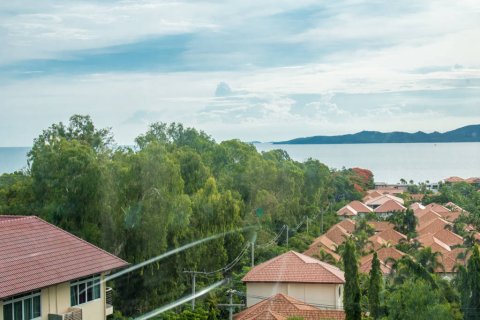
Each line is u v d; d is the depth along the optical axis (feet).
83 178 157.38
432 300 123.03
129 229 160.35
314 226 319.06
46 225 117.19
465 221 338.34
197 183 233.96
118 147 208.74
